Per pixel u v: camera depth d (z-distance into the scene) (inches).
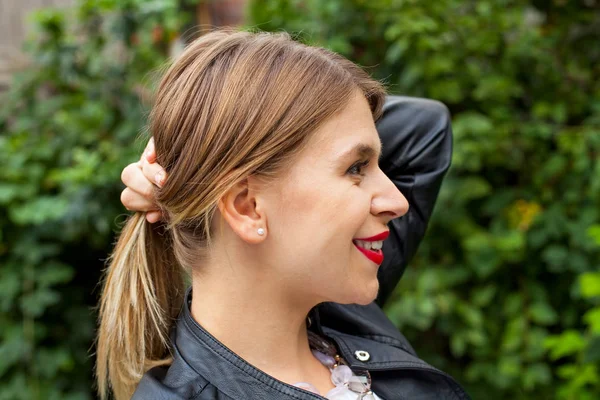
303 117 30.8
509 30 95.8
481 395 94.3
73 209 89.6
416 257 92.6
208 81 32.2
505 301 92.9
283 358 34.6
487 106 92.9
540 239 89.7
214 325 34.1
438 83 90.0
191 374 33.0
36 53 100.3
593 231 73.4
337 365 38.2
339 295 33.1
